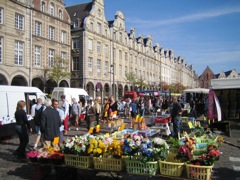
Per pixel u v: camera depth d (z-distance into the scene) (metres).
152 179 6.93
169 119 14.25
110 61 46.69
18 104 9.65
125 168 6.31
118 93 50.22
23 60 28.48
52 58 32.81
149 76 67.06
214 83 16.22
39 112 10.63
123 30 52.03
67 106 13.37
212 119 16.47
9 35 26.67
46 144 8.29
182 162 5.84
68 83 35.03
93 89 41.62
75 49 39.81
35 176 7.06
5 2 26.12
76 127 17.41
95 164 6.39
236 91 17.53
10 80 26.77
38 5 30.55
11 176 7.38
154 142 6.21
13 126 14.13
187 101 35.16
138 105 24.23
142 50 62.75
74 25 40.56
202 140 7.77
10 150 10.88
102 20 44.19
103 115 15.81
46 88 32.12
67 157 6.75
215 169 8.12
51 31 32.88
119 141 6.52
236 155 10.07
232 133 14.64
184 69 110.44
